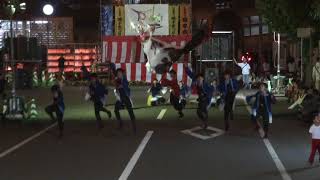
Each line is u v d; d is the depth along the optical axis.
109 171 12.06
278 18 30.30
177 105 21.42
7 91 32.34
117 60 34.59
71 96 30.94
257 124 17.98
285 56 39.00
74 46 42.88
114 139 16.64
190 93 26.36
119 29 34.75
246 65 33.78
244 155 13.88
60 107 17.08
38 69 39.38
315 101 19.20
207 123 19.92
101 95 18.19
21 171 12.19
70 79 41.44
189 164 12.77
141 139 16.58
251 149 14.77
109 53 34.75
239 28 49.66
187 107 25.11
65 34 43.75
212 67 33.12
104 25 34.97
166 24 34.19
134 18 34.53
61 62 40.25
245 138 16.64
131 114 17.75
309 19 26.48
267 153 14.13
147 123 20.11
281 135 17.12
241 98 28.89
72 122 20.55
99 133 17.84
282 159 13.31
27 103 26.25
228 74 18.38
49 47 43.00
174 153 14.23
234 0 49.62
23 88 36.41
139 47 34.50
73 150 14.84
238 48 48.84
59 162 13.16
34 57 33.62
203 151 14.50
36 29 43.25
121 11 34.66
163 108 24.81
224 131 18.06
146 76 34.28
